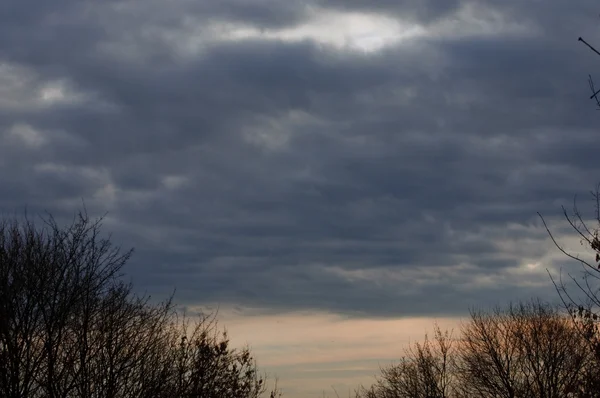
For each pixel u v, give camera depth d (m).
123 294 22.78
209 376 27.50
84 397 20.75
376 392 53.19
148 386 22.28
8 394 19.70
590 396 19.20
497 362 45.00
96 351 21.38
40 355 20.78
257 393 31.30
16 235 21.80
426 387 49.62
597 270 15.24
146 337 23.06
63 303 21.12
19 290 20.94
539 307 44.81
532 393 42.12
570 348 39.62
